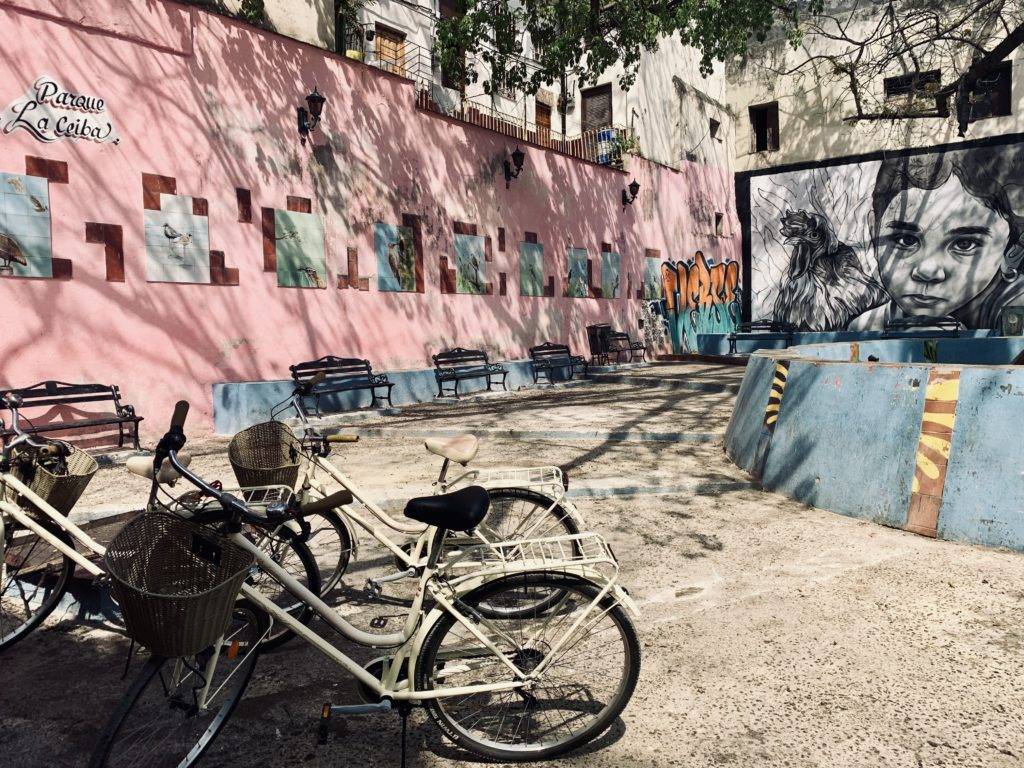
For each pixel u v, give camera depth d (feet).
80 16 24.79
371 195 35.60
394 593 12.82
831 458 17.46
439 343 39.40
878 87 63.16
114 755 7.88
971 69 41.27
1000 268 58.75
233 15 30.55
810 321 68.69
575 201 50.55
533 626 8.18
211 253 28.68
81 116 24.88
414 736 8.59
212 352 28.73
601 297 53.31
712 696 9.36
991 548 14.28
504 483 11.66
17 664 10.69
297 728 8.75
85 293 24.99
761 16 40.34
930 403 15.64
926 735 8.36
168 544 6.83
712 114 68.69
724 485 19.38
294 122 31.94
